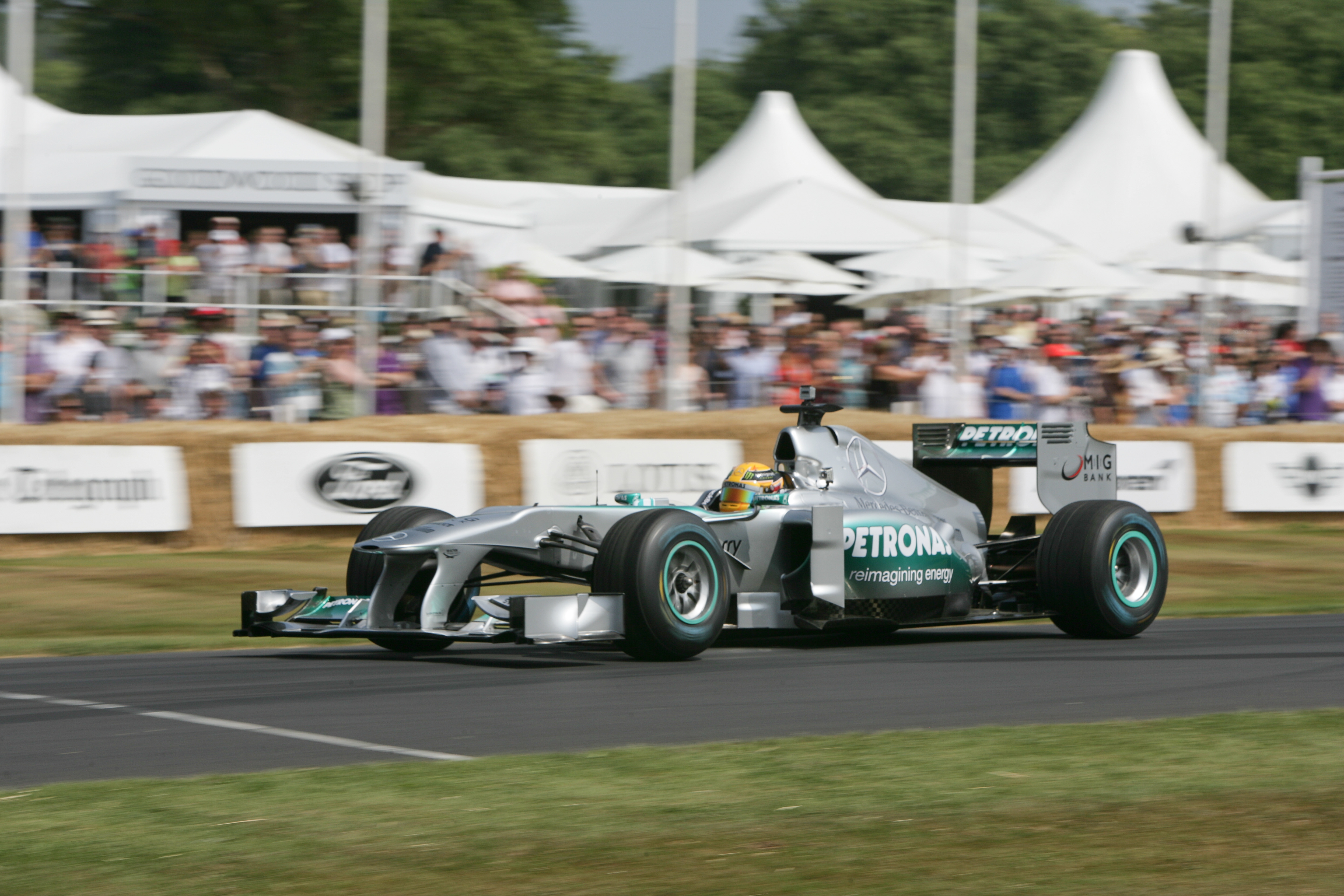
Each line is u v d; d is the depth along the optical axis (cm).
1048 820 1633
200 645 3164
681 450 5222
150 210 5622
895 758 1928
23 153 4950
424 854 1502
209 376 4922
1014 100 12069
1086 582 3130
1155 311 7656
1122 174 8894
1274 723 2191
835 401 5819
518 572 2945
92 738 2073
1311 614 3862
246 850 1509
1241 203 9062
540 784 1781
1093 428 5838
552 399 5459
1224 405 6531
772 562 2964
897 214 8056
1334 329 7400
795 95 11275
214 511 4672
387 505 4862
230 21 8062
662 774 1839
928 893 1381
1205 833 1581
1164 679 2645
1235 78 11788
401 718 2216
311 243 5500
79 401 4778
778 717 2244
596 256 7206
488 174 9344
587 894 1380
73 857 1486
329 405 5084
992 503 4328
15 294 4900
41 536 4453
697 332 5856
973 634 3416
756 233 7419
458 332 5300
